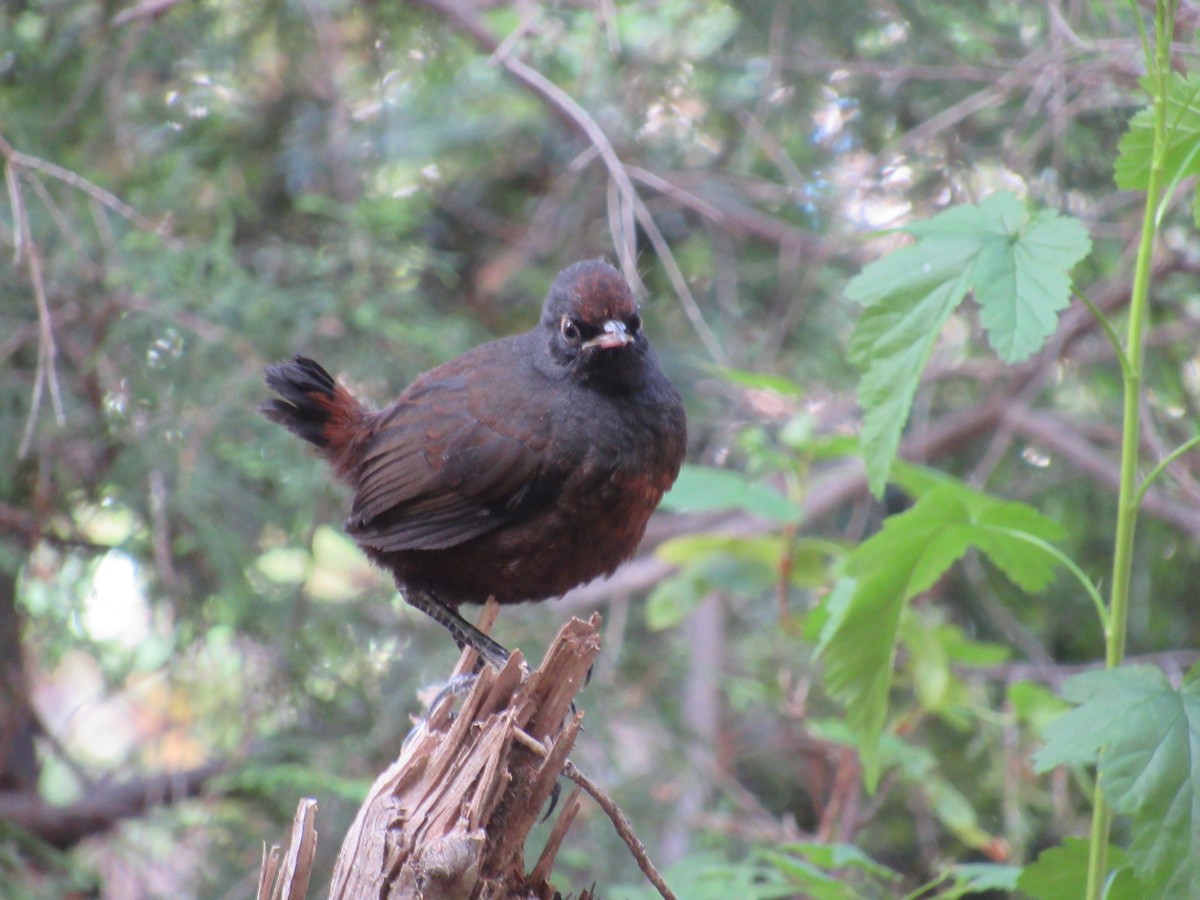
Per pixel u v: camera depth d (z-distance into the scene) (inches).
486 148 552.7
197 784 502.6
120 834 478.9
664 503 347.9
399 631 471.8
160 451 428.8
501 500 289.4
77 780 546.9
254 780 415.5
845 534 509.7
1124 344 443.2
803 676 500.7
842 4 474.3
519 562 295.0
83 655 516.4
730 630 535.5
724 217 445.7
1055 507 507.2
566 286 293.9
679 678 497.4
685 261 536.1
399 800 203.6
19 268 424.2
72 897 466.0
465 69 527.5
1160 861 198.1
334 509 449.1
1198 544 483.2
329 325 456.4
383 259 468.4
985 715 374.0
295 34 502.3
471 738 207.3
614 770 464.8
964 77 446.6
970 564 479.5
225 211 464.1
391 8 506.0
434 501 293.4
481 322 551.2
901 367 230.4
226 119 501.0
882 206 485.4
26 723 514.9
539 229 532.7
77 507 459.5
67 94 473.7
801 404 490.9
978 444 538.0
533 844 437.1
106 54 467.2
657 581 506.9
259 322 446.3
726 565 395.5
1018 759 426.3
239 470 444.8
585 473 285.6
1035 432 485.4
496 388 293.1
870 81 481.4
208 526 426.0
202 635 448.8
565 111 443.8
